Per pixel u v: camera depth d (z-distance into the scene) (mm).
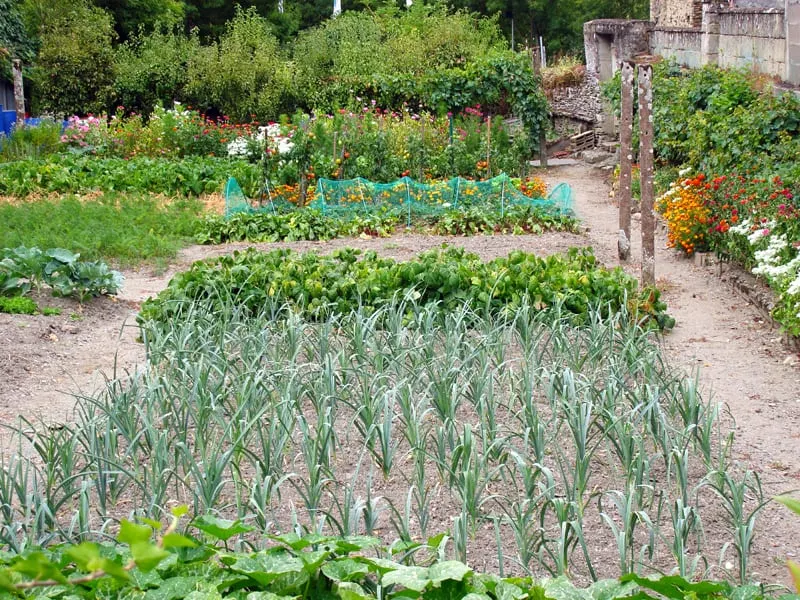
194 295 9422
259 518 4609
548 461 5949
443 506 5363
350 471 5844
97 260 11328
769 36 16625
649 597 3510
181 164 19094
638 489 5051
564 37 46812
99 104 27859
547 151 25672
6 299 9500
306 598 3607
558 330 7543
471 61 27016
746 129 13039
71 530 4266
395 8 36750
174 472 5234
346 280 9547
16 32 27609
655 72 20703
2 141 21844
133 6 35656
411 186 16000
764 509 5410
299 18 46656
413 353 7180
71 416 6898
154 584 3541
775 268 8719
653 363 6863
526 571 4395
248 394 5801
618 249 12344
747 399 7375
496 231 14977
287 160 16859
